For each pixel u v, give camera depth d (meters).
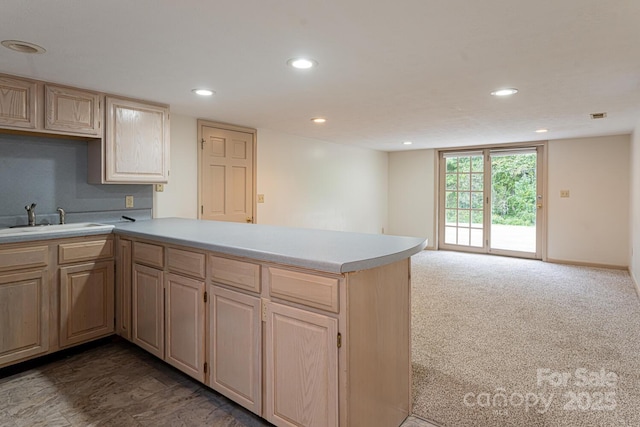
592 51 2.06
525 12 1.62
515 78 2.55
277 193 4.89
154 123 3.20
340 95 3.01
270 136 4.76
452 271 5.13
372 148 6.65
